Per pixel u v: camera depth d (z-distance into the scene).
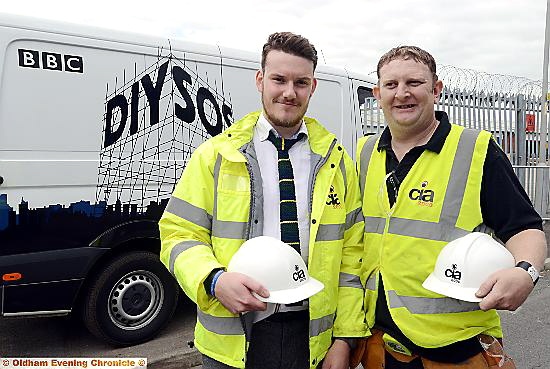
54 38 3.80
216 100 4.63
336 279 2.09
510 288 1.72
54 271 3.83
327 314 2.04
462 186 2.03
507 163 2.04
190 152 4.50
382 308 2.15
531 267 1.80
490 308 1.73
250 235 1.98
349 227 2.21
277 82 1.98
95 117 3.99
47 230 3.79
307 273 1.92
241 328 1.93
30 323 4.91
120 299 4.27
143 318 4.39
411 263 2.06
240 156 1.98
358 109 5.75
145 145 4.25
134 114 4.18
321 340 2.03
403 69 2.04
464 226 2.02
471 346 2.04
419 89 2.04
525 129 10.34
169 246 1.96
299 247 2.01
